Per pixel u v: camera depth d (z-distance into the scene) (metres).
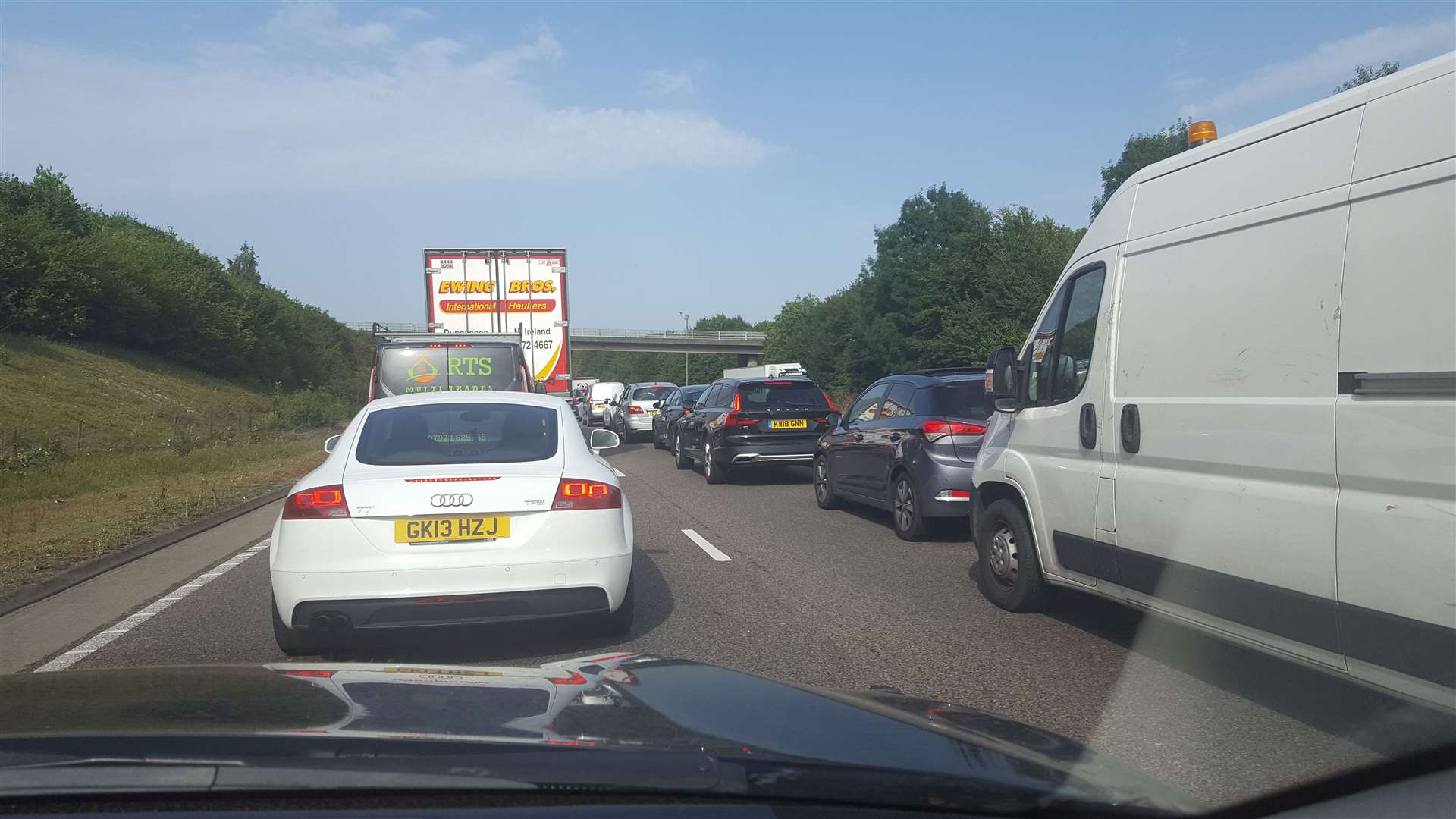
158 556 9.05
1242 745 3.74
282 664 2.58
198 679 2.32
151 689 2.20
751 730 2.01
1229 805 2.91
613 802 1.60
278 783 1.54
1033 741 2.28
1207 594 4.21
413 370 15.23
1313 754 3.61
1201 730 3.96
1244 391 3.96
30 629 6.20
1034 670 4.93
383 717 1.91
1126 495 4.79
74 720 1.84
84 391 33.25
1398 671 3.25
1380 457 3.29
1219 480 4.13
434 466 5.32
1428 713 3.20
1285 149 3.82
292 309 66.50
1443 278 3.08
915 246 68.31
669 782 1.65
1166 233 4.57
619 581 5.32
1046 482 5.61
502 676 2.44
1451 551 3.04
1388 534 3.27
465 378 15.30
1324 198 3.58
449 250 19.22
